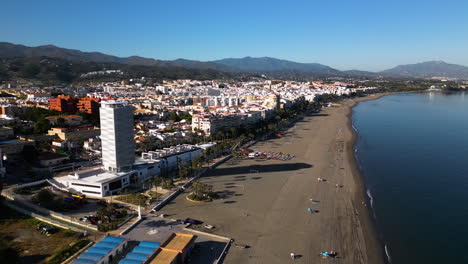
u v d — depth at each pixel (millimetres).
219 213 149375
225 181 193500
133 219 141750
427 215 152250
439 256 120000
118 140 182500
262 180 195125
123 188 179500
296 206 157875
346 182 192125
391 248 124062
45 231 128625
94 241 122125
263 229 134875
